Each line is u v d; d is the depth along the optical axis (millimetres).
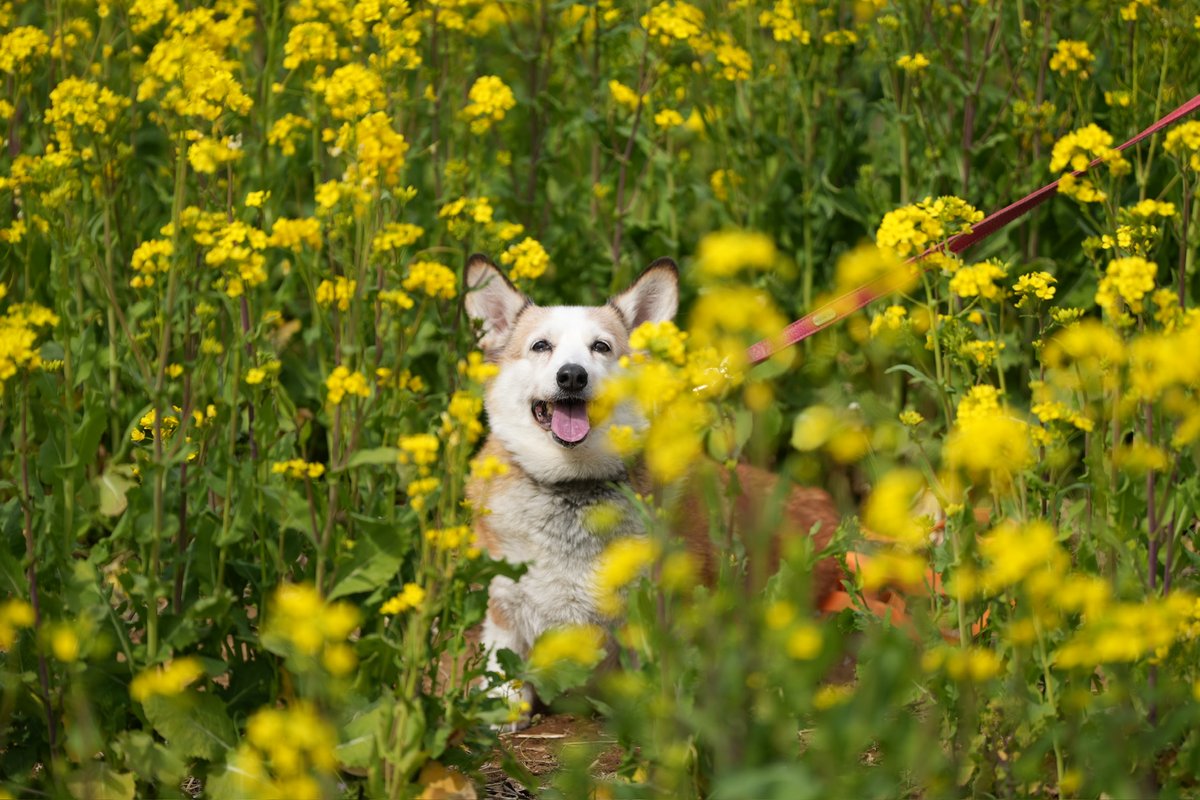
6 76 6551
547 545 6047
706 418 3625
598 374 6180
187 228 3918
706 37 7609
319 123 6742
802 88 7664
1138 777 3598
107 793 3723
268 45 7203
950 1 7438
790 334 5500
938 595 4266
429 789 3719
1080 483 4133
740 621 3348
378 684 3812
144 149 7836
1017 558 3355
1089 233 7164
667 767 3387
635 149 8227
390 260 3947
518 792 4410
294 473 3686
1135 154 7055
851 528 4344
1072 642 3553
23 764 3914
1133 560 3820
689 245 8078
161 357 3807
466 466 3695
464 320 6266
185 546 3941
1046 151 7438
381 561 3758
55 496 3973
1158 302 3797
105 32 7266
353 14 6754
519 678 3834
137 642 3990
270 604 3945
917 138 7531
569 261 8047
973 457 3553
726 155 7852
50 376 4328
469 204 4770
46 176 4547
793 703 3400
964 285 3982
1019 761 3549
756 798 3115
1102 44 7859
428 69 7449
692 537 5922
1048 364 4297
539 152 8336
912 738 3389
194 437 4082
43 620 3850
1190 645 3703
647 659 3434
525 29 9094
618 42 8180
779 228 7855
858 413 6945
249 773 3629
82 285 6320
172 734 3652
